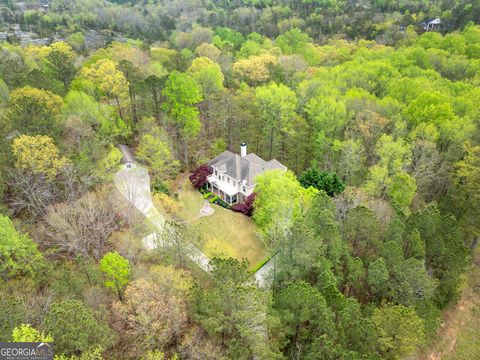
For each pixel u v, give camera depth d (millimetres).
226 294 27859
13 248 29891
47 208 37719
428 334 34344
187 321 29391
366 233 38438
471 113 58531
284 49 108375
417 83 68250
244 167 53875
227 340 27688
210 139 63375
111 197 43812
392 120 59062
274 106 59469
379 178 47594
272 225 41188
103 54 81438
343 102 60031
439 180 55969
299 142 61625
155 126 55125
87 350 22594
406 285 34125
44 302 27766
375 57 94938
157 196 48062
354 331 29219
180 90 54125
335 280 33625
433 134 53656
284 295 30719
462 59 84312
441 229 41969
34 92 48375
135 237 40781
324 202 41062
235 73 79438
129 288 28281
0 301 25391
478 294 45500
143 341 26625
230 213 51594
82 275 31828
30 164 37906
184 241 35344
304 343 30844
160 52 92375
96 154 46031
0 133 40375
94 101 53438
